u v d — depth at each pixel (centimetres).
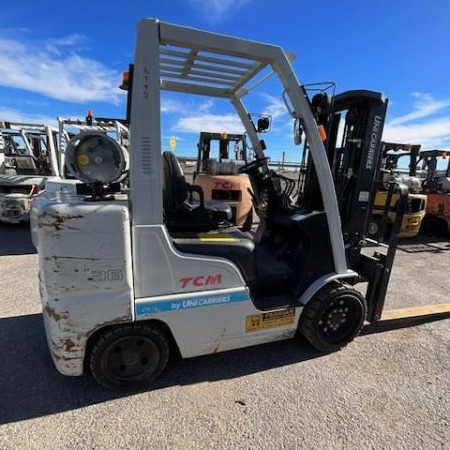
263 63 212
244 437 180
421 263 527
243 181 648
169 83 256
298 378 229
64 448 171
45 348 256
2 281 387
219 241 219
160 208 187
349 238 277
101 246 179
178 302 201
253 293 251
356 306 261
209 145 746
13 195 653
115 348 205
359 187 265
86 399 205
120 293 188
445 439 182
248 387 219
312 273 251
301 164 302
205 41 180
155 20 166
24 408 197
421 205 657
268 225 311
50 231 171
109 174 195
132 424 187
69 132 620
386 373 238
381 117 250
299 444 176
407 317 301
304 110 212
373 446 176
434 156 787
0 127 689
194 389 216
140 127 173
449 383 229
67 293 180
